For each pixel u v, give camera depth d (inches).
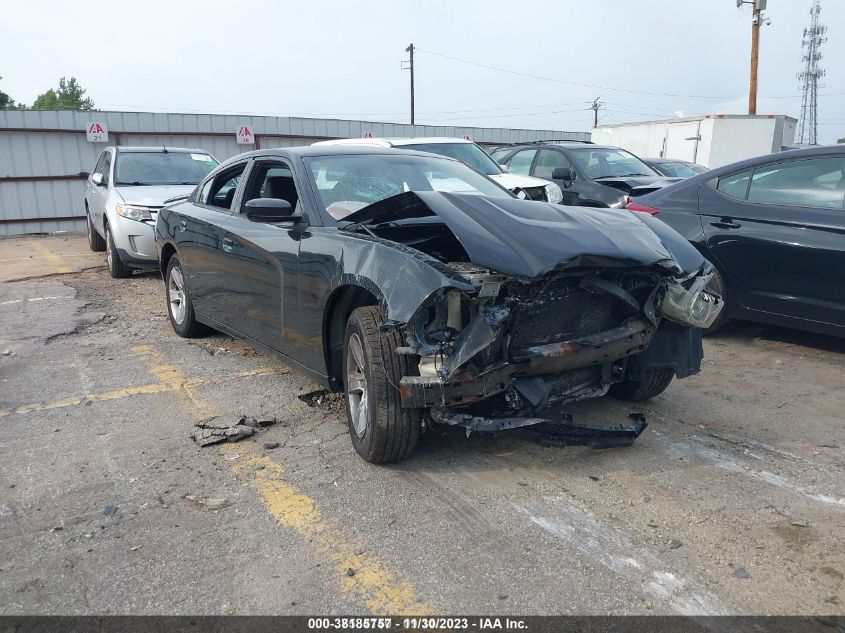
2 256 493.0
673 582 106.1
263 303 183.9
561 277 130.5
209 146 769.6
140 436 163.3
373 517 125.8
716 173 241.3
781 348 234.8
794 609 99.8
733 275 230.4
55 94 2640.3
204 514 128.0
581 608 100.5
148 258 367.9
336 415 174.7
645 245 139.6
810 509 127.3
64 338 254.7
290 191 187.0
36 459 151.4
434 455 150.8
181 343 246.7
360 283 137.7
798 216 214.1
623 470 143.4
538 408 134.7
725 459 148.3
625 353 145.9
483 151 364.8
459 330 126.3
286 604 102.7
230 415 173.0
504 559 112.5
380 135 856.3
